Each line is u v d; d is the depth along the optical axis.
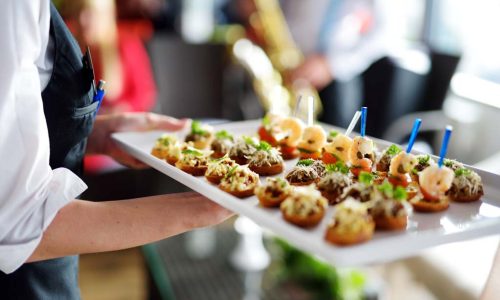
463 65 4.22
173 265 2.56
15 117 1.06
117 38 3.52
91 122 1.44
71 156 1.44
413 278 2.54
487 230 1.17
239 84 4.52
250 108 4.46
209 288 2.37
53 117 1.30
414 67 3.89
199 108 4.30
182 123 1.97
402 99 3.79
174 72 4.16
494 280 1.28
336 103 4.16
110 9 3.24
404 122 3.62
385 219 1.16
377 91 3.86
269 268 2.55
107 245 1.17
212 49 4.27
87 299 3.04
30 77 1.08
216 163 1.58
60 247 1.15
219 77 4.33
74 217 1.16
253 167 1.71
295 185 1.59
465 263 2.36
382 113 3.85
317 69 4.12
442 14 4.39
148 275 2.56
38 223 1.11
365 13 4.19
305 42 4.31
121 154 1.88
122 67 3.50
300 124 1.95
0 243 1.08
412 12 4.60
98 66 3.28
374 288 2.37
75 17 3.06
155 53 4.08
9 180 1.07
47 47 1.28
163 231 1.23
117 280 3.26
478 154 3.97
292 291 2.36
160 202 1.28
